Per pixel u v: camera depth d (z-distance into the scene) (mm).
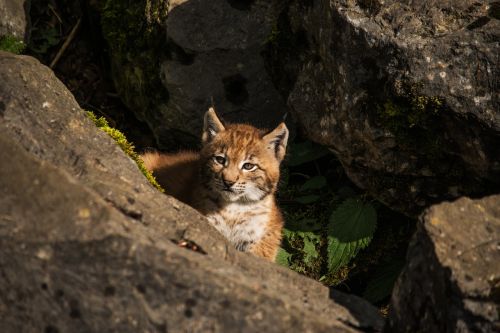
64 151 8945
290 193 13969
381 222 13219
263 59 13805
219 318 7121
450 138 10633
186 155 14336
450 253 7902
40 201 7387
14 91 9078
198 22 13703
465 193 11188
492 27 10133
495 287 7520
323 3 11562
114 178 8867
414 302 8164
